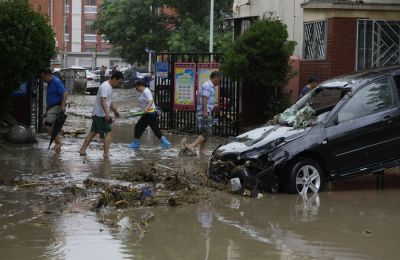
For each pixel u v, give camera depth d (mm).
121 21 39250
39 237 7086
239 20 24531
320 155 9781
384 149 10164
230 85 17203
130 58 40562
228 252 6602
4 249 6613
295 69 17531
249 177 9516
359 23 16531
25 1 14609
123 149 14750
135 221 7859
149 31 39031
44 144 15148
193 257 6414
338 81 10875
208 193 9695
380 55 16641
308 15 17984
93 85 42688
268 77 15969
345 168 9945
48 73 14125
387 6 16516
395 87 10492
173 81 18547
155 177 10609
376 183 10867
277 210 8617
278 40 15766
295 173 9656
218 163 10156
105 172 11336
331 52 16375
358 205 9023
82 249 6648
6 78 14375
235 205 8898
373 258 6453
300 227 7699
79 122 21875
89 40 84125
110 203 8656
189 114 18281
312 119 10016
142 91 15094
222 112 17422
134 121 22516
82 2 83375
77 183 10234
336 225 7820
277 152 9602
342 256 6508
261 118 17062
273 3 20828
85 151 13539
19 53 13953
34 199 9039
